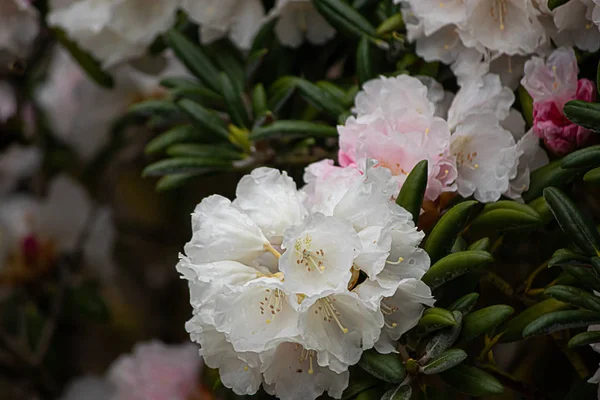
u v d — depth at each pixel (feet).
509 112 4.33
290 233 3.99
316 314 4.04
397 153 4.20
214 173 4.60
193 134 4.68
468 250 4.13
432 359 4.08
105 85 5.12
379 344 4.07
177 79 4.82
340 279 4.00
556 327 4.08
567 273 4.22
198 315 4.06
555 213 4.13
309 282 4.01
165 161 4.52
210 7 4.76
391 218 4.04
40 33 5.30
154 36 4.88
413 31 4.42
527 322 4.25
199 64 4.77
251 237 4.09
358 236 4.01
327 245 4.03
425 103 4.28
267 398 4.33
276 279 4.00
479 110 4.28
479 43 4.36
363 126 4.25
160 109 4.70
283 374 4.09
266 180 4.14
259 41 4.70
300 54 4.80
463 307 4.11
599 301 4.07
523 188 4.29
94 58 5.07
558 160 4.30
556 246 4.38
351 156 4.25
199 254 4.09
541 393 4.36
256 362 4.06
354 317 4.05
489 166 4.27
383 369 4.05
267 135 4.48
